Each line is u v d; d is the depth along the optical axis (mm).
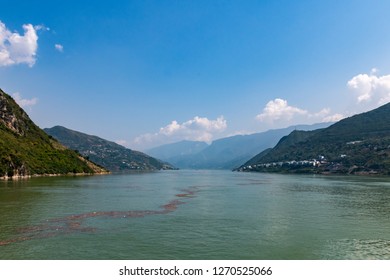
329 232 50344
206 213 66500
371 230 51719
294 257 38375
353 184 151625
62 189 116438
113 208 72312
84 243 43312
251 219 60188
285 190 121125
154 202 83375
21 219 58562
